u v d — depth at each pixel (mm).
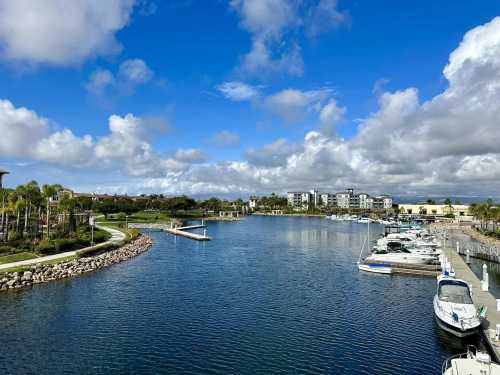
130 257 90750
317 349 38031
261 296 57312
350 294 59312
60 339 39219
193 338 40281
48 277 63906
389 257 84188
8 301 51531
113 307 50250
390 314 49250
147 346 38031
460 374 27562
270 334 41781
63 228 102125
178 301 53750
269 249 112562
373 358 36156
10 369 32688
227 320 46094
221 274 73312
